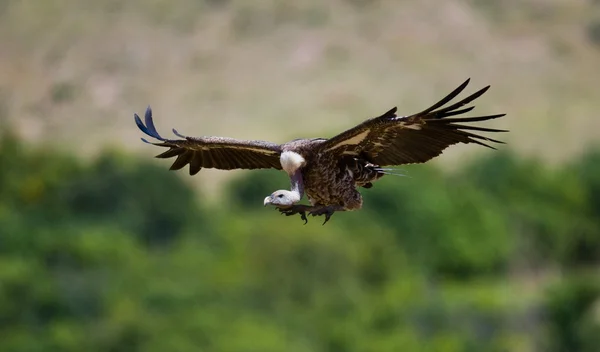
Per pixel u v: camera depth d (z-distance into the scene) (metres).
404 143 10.62
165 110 94.25
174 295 41.94
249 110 92.00
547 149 80.25
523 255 61.06
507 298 51.56
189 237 53.47
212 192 65.75
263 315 41.88
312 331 41.25
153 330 38.41
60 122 93.81
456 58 97.56
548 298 49.22
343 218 53.75
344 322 42.12
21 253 47.16
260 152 11.36
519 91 92.62
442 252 59.06
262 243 46.50
